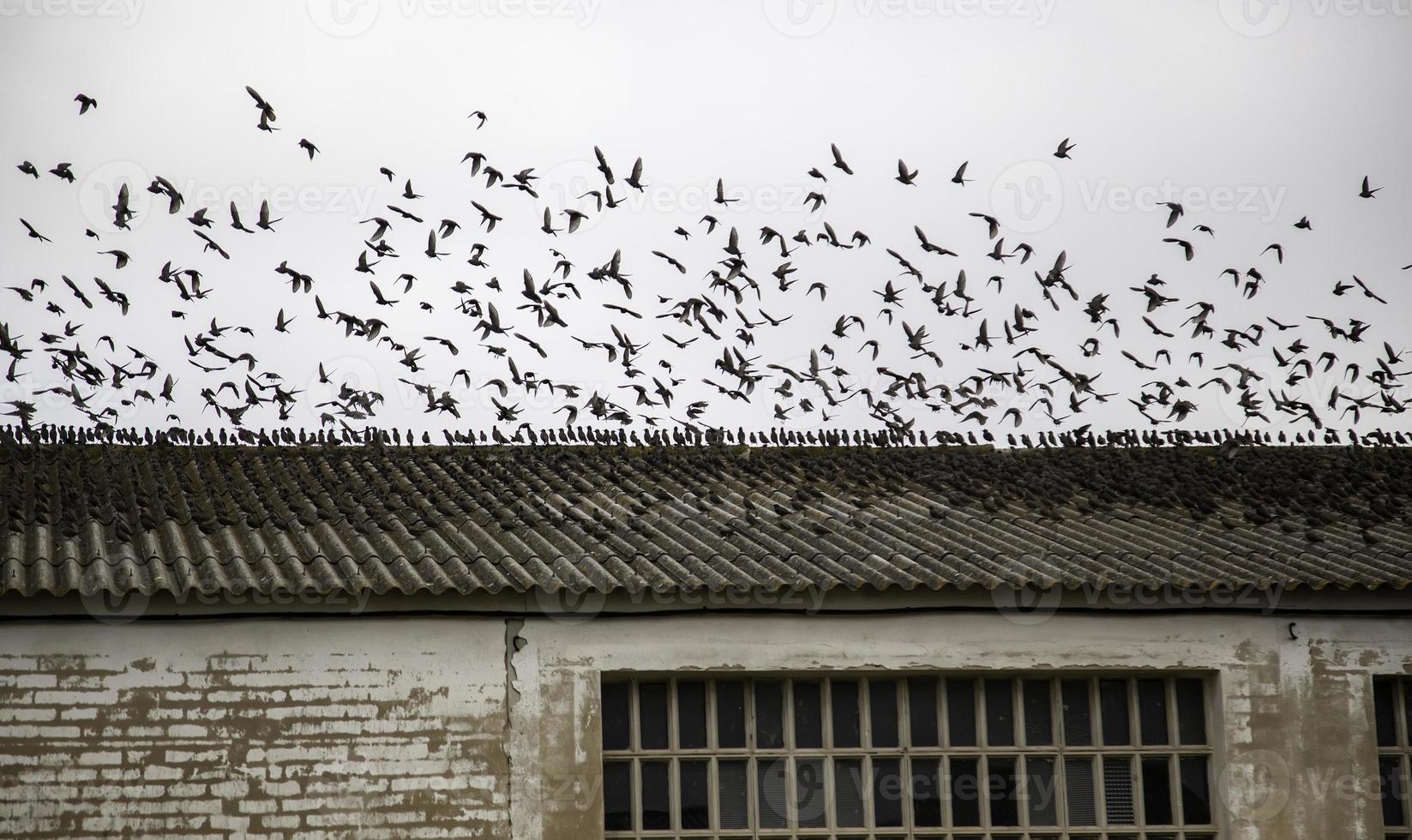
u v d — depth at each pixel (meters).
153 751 10.13
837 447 16.62
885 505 14.10
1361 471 15.70
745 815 11.05
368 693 10.50
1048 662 11.23
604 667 10.84
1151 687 11.58
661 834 10.89
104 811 9.99
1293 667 11.43
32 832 9.86
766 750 11.13
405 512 13.04
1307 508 14.06
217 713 10.27
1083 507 14.11
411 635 10.65
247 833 10.16
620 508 13.55
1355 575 11.50
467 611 10.73
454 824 10.44
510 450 15.93
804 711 11.27
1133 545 12.48
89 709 10.08
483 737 10.59
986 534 12.89
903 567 11.49
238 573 10.66
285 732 10.34
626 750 10.98
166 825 10.05
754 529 12.82
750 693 11.22
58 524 11.89
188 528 12.20
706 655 10.95
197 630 10.36
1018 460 16.30
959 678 11.39
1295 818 11.17
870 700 11.31
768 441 16.53
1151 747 11.45
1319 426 15.23
